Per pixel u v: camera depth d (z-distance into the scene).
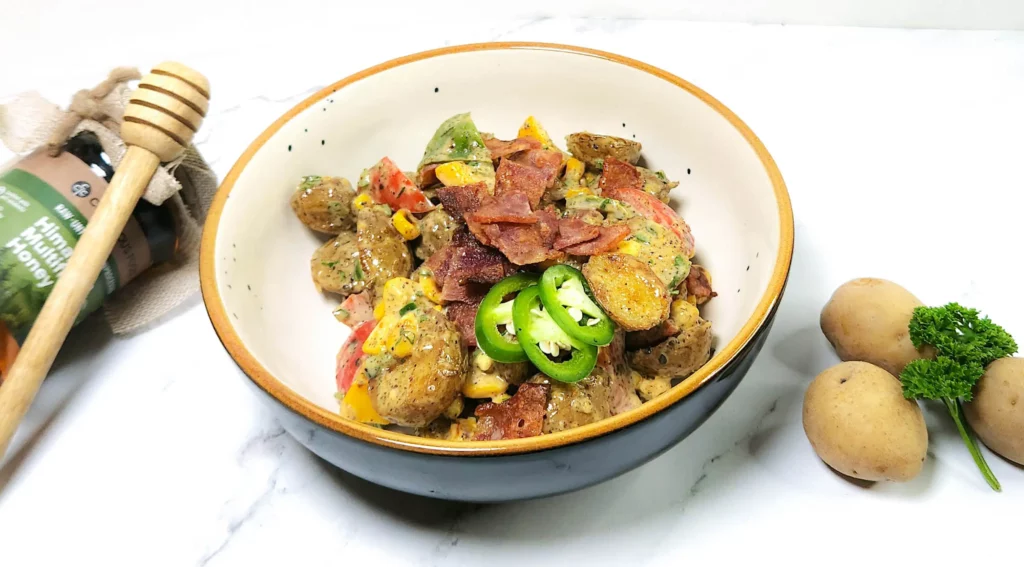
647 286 0.36
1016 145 0.51
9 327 0.38
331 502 0.37
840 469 0.36
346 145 0.44
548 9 0.61
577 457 0.31
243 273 0.38
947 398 0.36
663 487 0.37
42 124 0.39
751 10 0.61
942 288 0.44
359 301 0.41
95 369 0.42
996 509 0.36
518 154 0.43
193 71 0.40
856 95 0.55
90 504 0.38
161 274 0.44
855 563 0.35
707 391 0.32
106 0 0.58
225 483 0.38
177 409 0.41
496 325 0.36
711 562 0.35
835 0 0.59
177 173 0.42
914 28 0.60
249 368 0.32
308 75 0.58
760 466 0.38
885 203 0.48
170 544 0.36
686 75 0.57
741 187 0.39
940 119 0.53
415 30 0.61
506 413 0.35
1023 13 0.58
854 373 0.37
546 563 0.35
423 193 0.43
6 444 0.36
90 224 0.38
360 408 0.36
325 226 0.42
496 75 0.45
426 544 0.36
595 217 0.39
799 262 0.45
